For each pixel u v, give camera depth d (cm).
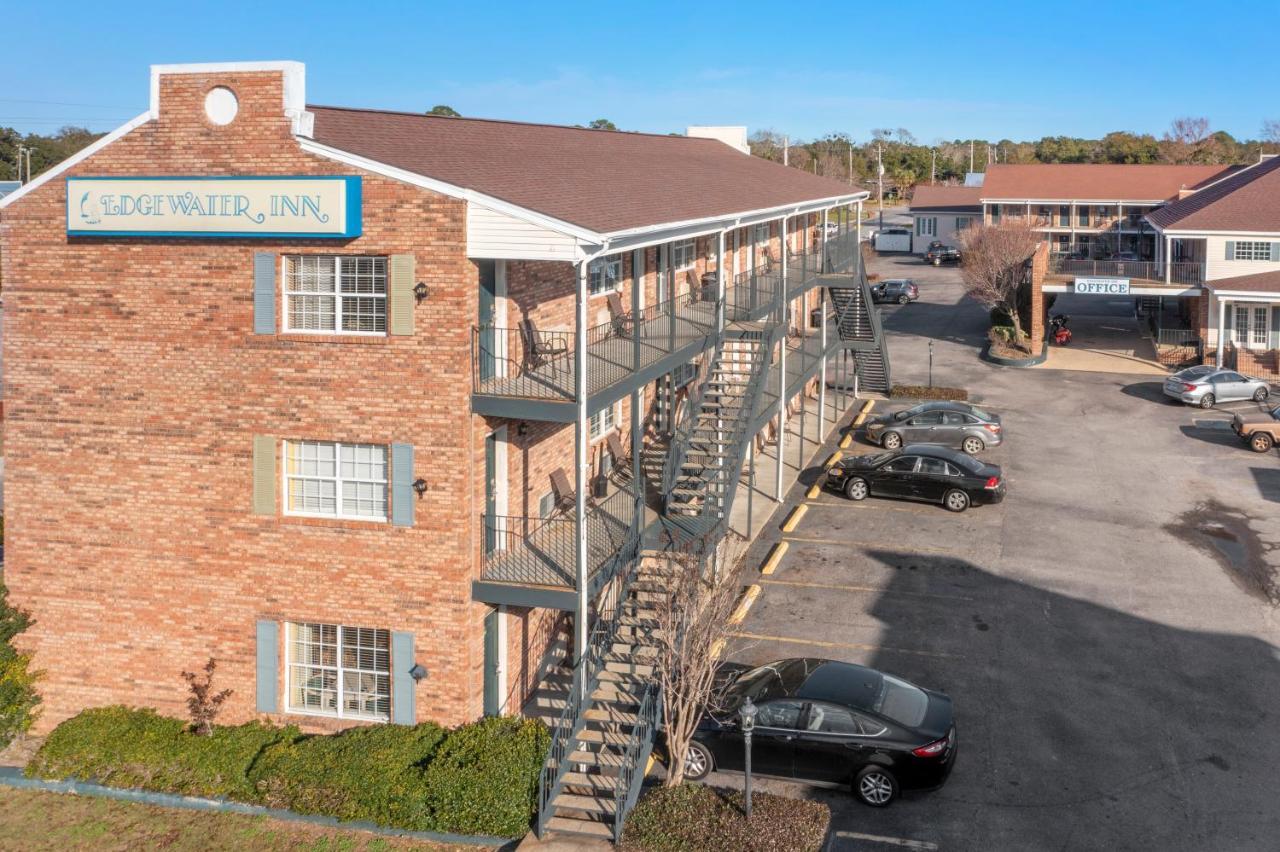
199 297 1856
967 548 2762
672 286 2359
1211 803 1666
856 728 1689
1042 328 5241
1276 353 4681
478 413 1800
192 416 1888
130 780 1816
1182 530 2878
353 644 1909
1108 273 5156
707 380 2600
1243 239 4797
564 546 1994
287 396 1844
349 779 1719
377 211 1759
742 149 5259
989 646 2212
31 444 1964
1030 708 1962
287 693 1941
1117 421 4044
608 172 2564
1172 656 2161
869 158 15025
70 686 2008
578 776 1717
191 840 1692
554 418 1769
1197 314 5119
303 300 1836
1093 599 2441
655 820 1602
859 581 2561
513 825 1650
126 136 1847
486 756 1709
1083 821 1627
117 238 1875
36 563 1991
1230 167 7569
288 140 1778
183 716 1972
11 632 1973
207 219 1805
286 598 1897
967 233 6688
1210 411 4172
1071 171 7869
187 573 1931
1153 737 1859
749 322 2923
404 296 1770
